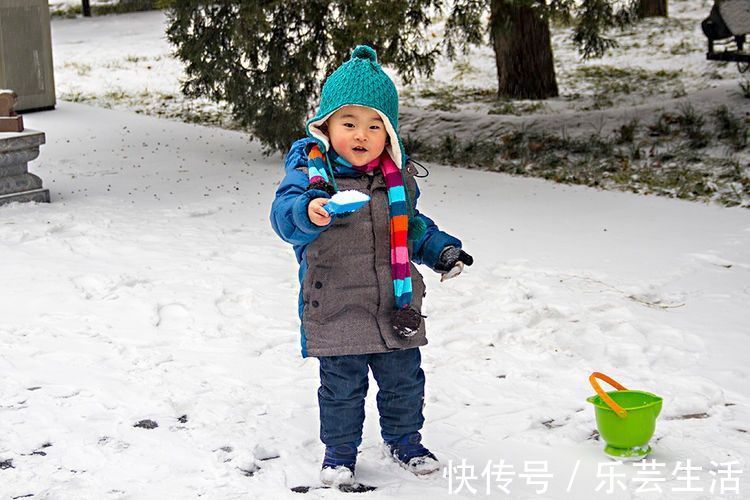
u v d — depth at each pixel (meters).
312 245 3.73
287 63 11.58
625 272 7.33
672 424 4.56
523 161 12.09
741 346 5.71
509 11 12.61
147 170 11.56
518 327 6.04
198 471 4.01
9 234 8.16
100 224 8.74
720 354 5.57
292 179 3.71
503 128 13.55
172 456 4.14
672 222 9.02
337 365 3.81
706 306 6.51
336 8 11.25
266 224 8.95
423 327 3.87
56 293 6.59
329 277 3.74
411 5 11.10
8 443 4.26
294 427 4.49
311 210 3.41
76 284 6.84
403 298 3.72
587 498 3.81
